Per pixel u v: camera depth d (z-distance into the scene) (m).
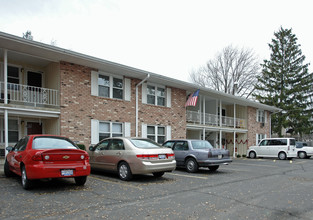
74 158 7.28
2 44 10.74
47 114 12.31
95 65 13.71
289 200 6.71
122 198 6.46
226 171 12.73
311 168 15.05
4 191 6.92
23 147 7.67
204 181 9.38
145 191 7.35
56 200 6.09
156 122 17.19
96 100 14.09
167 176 10.45
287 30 40.31
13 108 11.10
